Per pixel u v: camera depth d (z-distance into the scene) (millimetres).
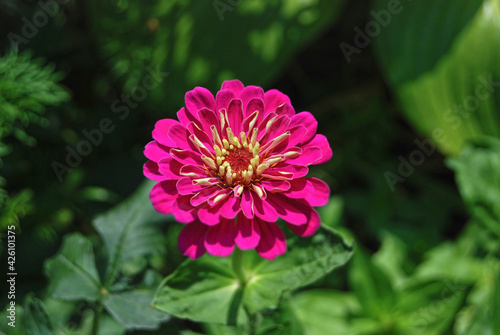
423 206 624
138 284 454
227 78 562
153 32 565
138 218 461
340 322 547
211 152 394
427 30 581
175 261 542
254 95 396
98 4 559
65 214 544
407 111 588
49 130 551
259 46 563
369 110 645
